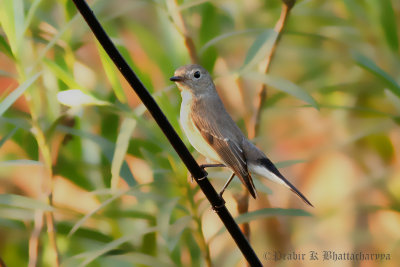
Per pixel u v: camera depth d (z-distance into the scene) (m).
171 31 4.84
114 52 4.68
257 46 4.79
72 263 4.84
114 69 4.75
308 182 5.02
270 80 4.79
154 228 4.76
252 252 4.71
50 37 4.84
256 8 4.94
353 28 4.94
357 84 4.91
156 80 4.87
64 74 4.73
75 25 4.84
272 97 4.85
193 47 4.84
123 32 4.91
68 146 4.84
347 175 5.00
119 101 4.75
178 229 4.79
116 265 4.85
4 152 4.89
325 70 4.93
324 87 4.89
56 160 4.83
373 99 4.96
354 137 4.88
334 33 4.94
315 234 4.92
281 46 4.96
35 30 4.83
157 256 4.83
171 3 4.84
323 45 4.96
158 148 4.79
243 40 4.97
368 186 4.93
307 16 4.96
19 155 4.87
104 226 4.86
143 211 4.82
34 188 4.93
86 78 4.86
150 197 4.77
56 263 4.79
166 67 4.82
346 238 4.92
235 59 4.99
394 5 4.94
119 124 4.86
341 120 4.97
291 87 4.78
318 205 5.01
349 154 4.99
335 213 4.92
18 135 4.83
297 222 4.99
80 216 4.79
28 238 4.88
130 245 4.82
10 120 4.79
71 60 4.83
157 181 4.77
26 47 4.82
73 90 4.73
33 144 4.83
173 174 4.77
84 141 4.85
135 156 4.81
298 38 4.96
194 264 4.83
